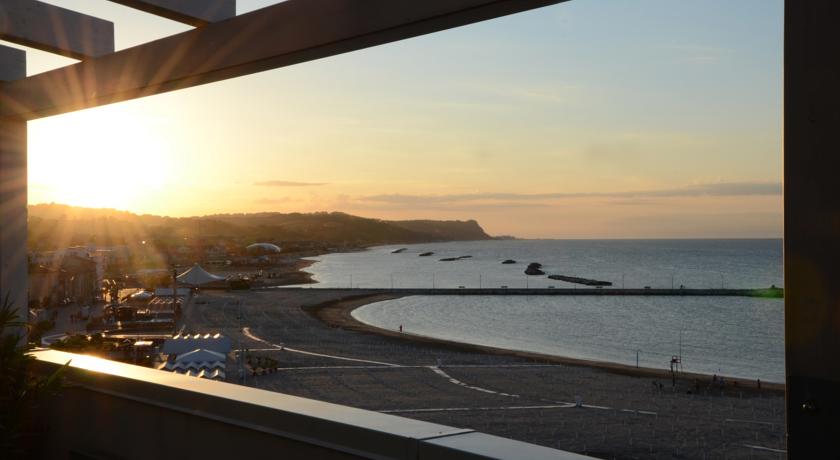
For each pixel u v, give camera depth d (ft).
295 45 7.49
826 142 3.86
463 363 115.55
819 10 3.91
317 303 246.27
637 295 295.28
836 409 3.77
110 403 7.56
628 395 91.20
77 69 10.02
